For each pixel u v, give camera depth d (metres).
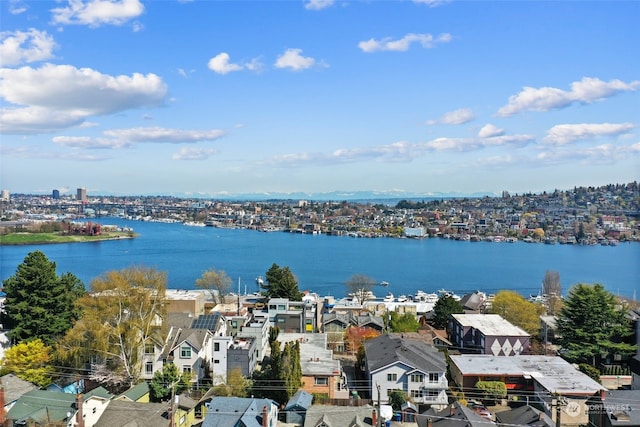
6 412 42.47
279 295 92.12
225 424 40.50
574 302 64.06
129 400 45.50
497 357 58.69
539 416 41.16
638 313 74.62
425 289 166.50
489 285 174.25
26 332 60.12
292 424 45.59
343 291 159.25
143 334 55.09
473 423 39.78
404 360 52.53
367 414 42.84
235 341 60.78
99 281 56.12
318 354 59.53
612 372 61.19
